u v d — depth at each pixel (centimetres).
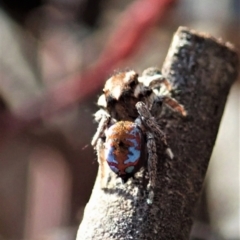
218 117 5
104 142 5
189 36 5
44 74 8
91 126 8
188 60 5
